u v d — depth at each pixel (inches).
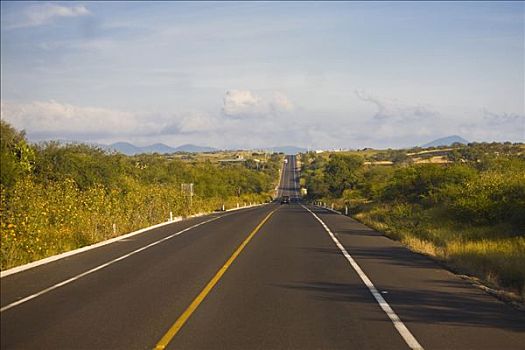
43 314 396.2
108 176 1428.4
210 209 2449.6
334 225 1359.5
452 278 561.0
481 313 400.8
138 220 1328.7
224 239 986.1
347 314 397.7
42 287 506.6
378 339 330.6
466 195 1162.0
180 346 316.2
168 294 472.1
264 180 5580.7
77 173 1322.6
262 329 354.3
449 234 954.7
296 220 1583.4
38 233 754.8
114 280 545.0
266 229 1222.3
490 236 899.4
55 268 629.0
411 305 429.4
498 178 1178.0
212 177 3319.4
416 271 608.4
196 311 406.0
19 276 571.5
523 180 1101.7
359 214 1790.1
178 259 708.0
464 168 1700.3
